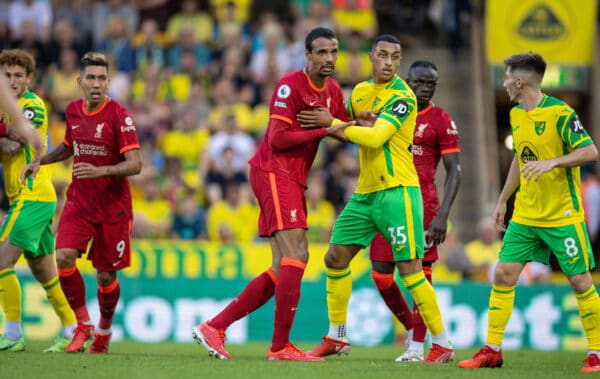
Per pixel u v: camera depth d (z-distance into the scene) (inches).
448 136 1166.3
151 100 2317.9
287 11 2657.5
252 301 1022.4
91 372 847.1
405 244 1030.4
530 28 2182.6
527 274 1857.8
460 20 2539.4
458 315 1679.4
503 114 2743.6
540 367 1048.8
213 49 2412.6
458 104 2481.5
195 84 2300.7
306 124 999.6
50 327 1619.1
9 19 2455.7
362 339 1667.1
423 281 1051.9
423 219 1148.5
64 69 2325.3
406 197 1029.8
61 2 2492.6
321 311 1674.5
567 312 1689.2
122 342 1560.0
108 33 2433.6
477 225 2295.8
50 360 954.1
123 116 1089.4
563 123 973.2
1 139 1096.8
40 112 1104.2
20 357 987.9
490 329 1007.0
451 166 1164.5
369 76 2425.0
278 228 991.6
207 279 1674.5
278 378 824.3
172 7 2539.4
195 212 1975.9
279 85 1000.9
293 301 992.9
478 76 2449.6
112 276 1130.7
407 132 1031.0
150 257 1667.1
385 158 1027.3
